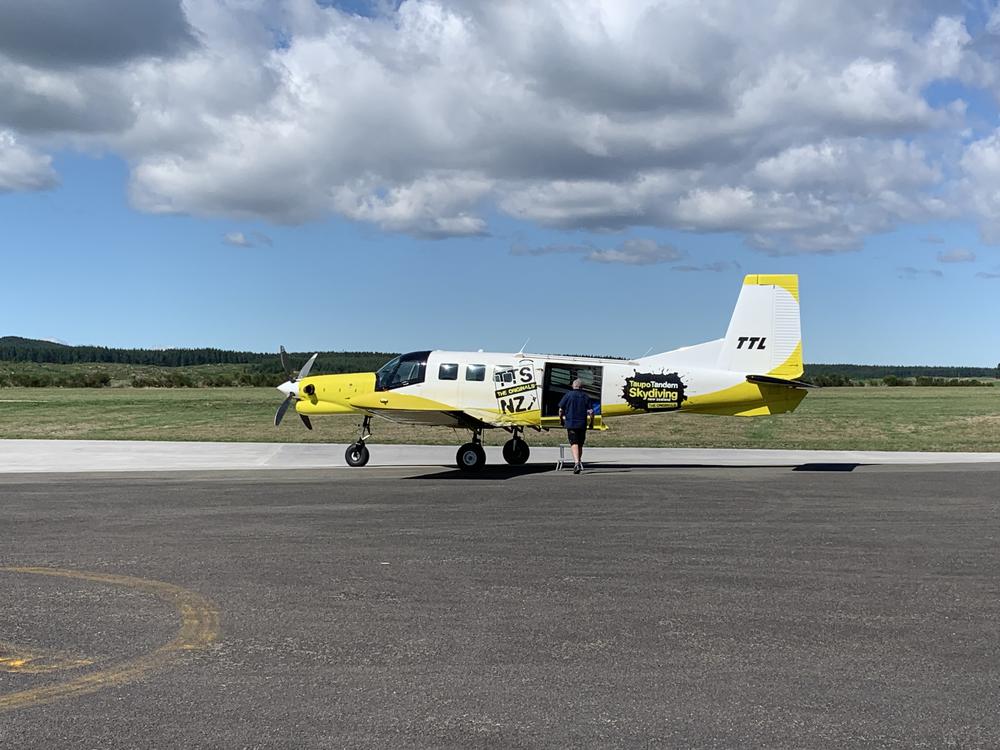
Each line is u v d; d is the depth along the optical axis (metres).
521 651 4.90
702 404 16.41
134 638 5.12
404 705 4.10
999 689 4.32
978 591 6.29
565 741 3.71
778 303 16.41
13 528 8.99
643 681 4.42
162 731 3.80
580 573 6.86
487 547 7.95
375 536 8.51
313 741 3.71
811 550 7.80
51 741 3.71
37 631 5.26
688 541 8.25
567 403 15.14
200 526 9.11
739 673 4.54
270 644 5.02
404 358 17.02
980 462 17.83
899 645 5.02
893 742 3.71
